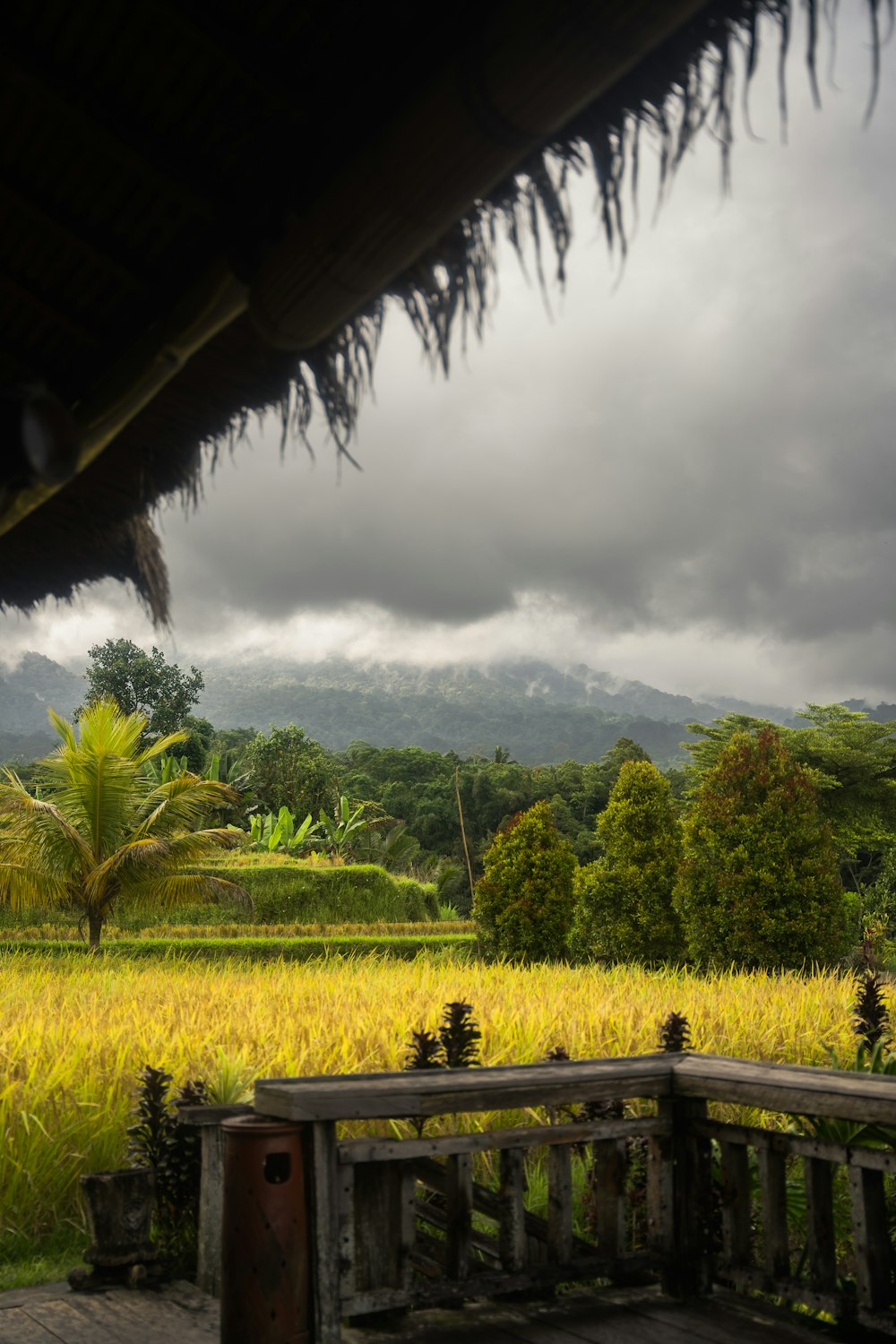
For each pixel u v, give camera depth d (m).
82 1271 4.17
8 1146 5.15
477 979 14.48
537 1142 3.46
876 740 40.00
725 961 17.33
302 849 38.41
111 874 20.06
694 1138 3.76
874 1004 5.38
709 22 1.44
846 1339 3.22
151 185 2.04
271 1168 3.08
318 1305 2.93
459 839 72.88
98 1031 7.27
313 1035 7.09
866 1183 3.21
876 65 1.21
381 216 1.57
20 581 3.47
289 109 1.86
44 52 1.86
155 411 2.73
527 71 1.32
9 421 1.97
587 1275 3.49
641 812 20.84
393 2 1.62
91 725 19.80
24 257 2.33
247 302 2.00
